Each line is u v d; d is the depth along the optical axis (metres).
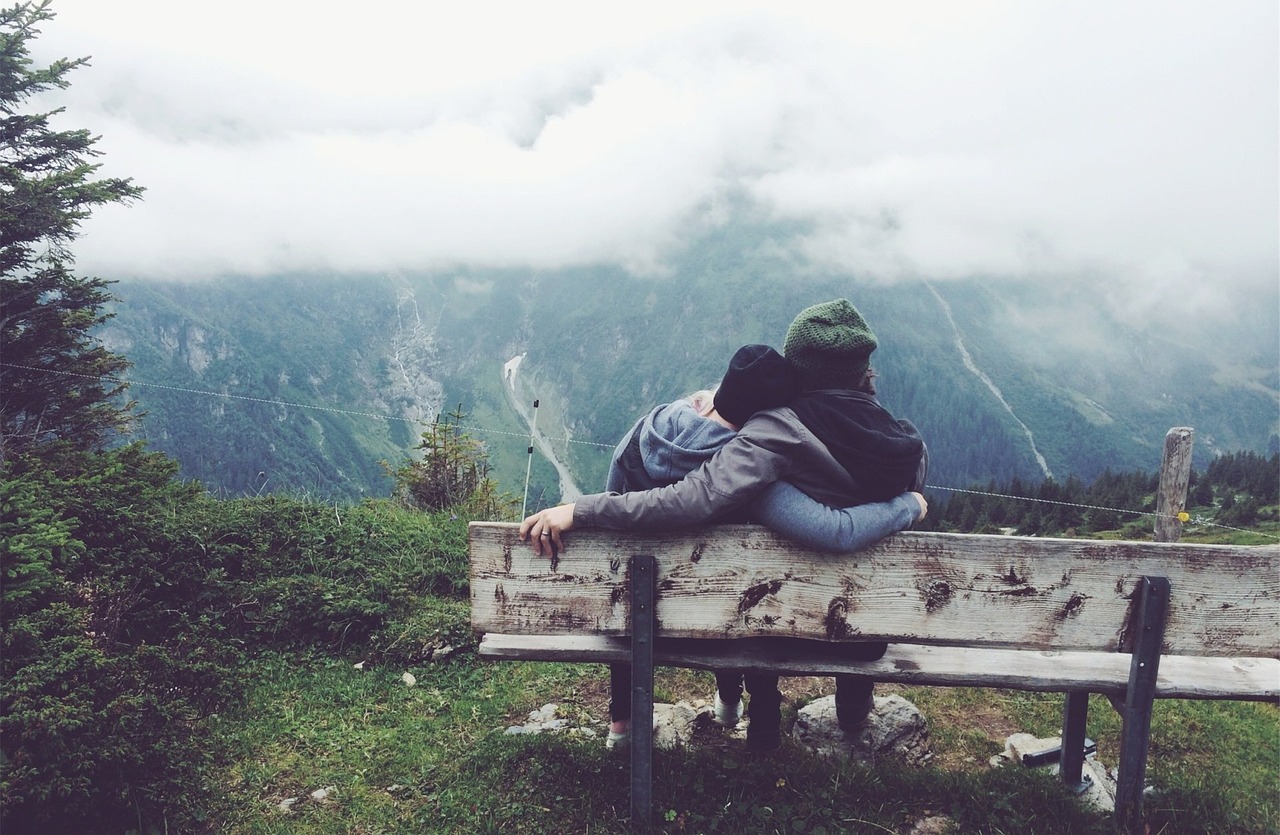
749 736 3.29
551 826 2.78
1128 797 2.78
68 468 6.04
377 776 3.22
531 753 3.27
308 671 4.25
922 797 2.95
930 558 2.57
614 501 2.51
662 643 2.88
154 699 3.10
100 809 2.72
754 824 2.74
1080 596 2.58
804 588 2.60
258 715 3.72
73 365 15.55
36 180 14.79
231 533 5.04
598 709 4.03
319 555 5.26
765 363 2.66
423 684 4.23
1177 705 4.98
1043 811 2.88
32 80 15.67
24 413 14.80
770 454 2.49
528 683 4.30
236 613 4.46
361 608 4.61
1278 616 2.58
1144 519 63.31
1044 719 4.52
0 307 14.59
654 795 2.89
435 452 8.88
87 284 15.95
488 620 2.67
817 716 3.79
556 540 2.58
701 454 2.69
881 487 2.62
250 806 3.00
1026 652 2.99
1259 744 4.47
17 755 2.53
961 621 2.60
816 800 2.88
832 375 2.79
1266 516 69.62
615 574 2.63
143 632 4.04
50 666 2.83
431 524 6.35
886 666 2.81
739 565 2.61
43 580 3.23
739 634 2.64
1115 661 2.94
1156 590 2.56
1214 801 3.07
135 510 4.68
